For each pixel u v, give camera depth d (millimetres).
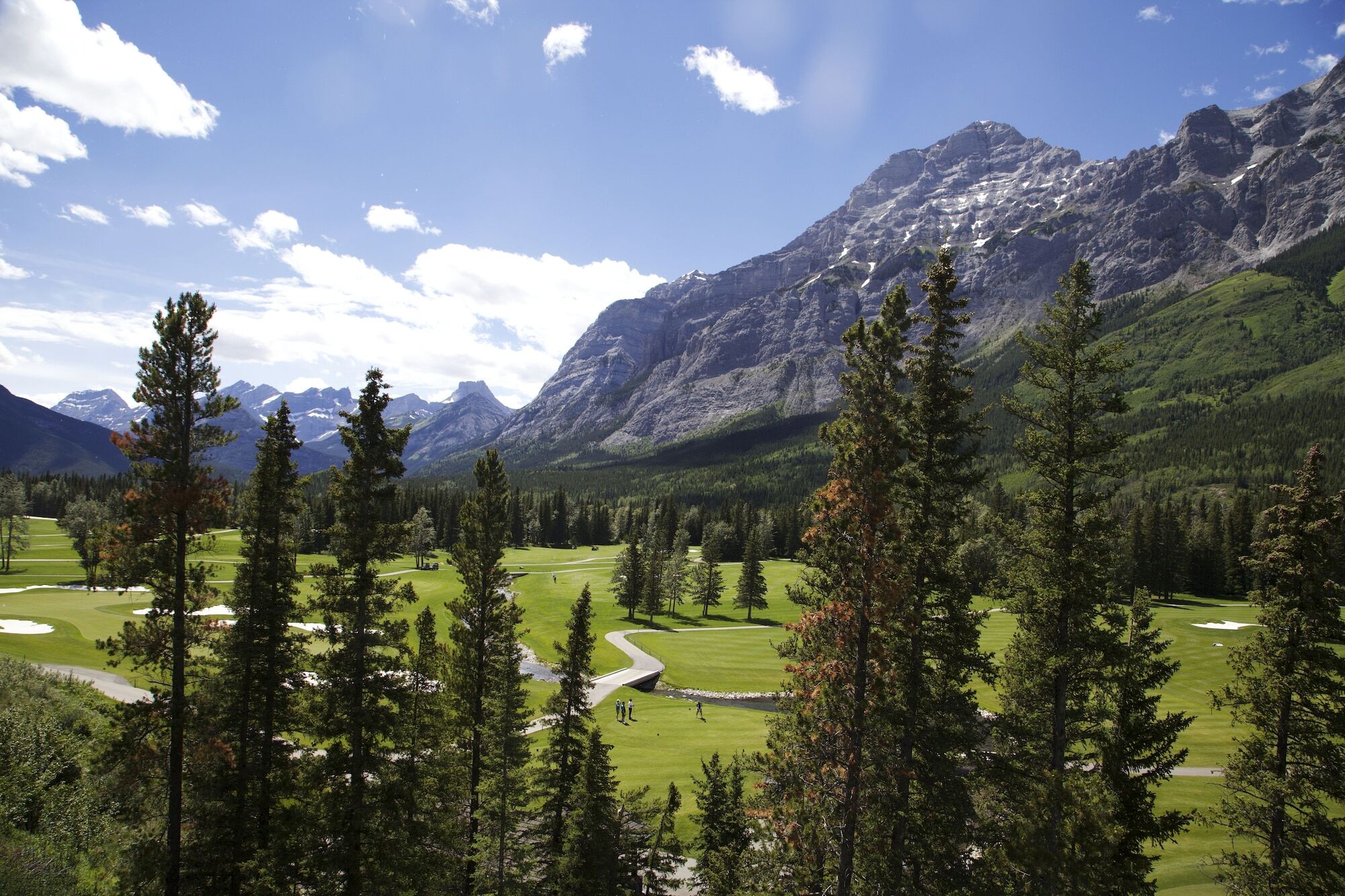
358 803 22953
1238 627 79625
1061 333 21266
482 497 31078
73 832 21078
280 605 24391
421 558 141250
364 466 24031
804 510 19281
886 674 20094
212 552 22906
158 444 21578
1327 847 20047
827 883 19203
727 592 129125
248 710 23891
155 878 20422
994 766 20703
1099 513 20219
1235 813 21578
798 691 19750
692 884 28484
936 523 21047
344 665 23734
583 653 29656
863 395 17750
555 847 27391
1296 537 21281
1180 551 111375
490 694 29578
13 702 27438
